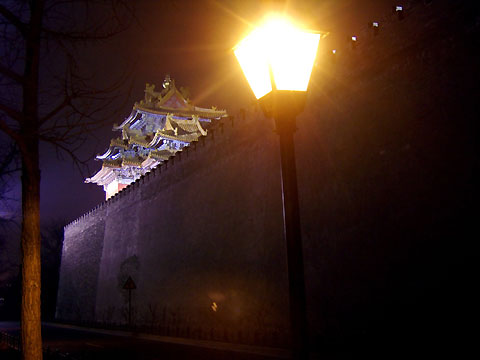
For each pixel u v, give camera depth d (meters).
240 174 17.80
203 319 18.33
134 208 27.70
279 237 14.93
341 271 12.20
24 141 5.37
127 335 21.62
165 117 43.56
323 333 12.36
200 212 20.19
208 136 20.66
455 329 9.19
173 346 15.38
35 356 5.12
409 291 10.28
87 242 35.28
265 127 16.77
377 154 11.78
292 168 3.18
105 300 29.34
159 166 25.28
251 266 16.03
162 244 23.22
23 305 5.19
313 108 14.30
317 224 13.29
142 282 24.62
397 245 10.78
